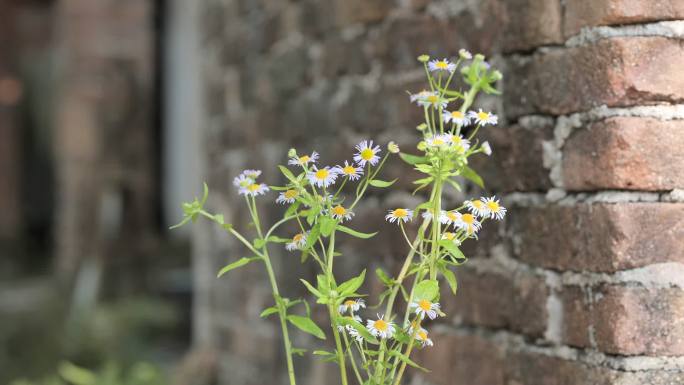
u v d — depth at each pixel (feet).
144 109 30.30
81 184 29.94
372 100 10.55
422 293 6.44
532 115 8.04
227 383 15.21
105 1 29.73
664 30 7.17
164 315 26.40
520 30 8.10
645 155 7.12
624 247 7.11
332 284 6.58
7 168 51.11
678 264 7.15
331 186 11.39
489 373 8.59
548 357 7.85
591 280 7.39
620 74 7.15
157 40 41.42
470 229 6.51
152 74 30.42
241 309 14.61
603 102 7.25
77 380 17.92
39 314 25.41
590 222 7.35
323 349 11.70
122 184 30.09
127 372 19.30
